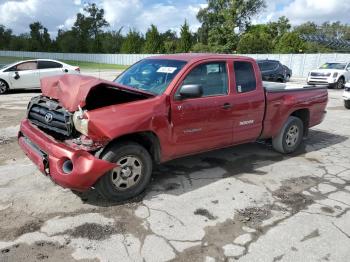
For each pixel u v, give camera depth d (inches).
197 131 183.0
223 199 170.7
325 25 3474.4
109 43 3102.9
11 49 3550.7
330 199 175.0
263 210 160.9
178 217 151.3
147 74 191.8
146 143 174.1
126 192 162.6
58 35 3649.1
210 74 190.1
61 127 157.6
